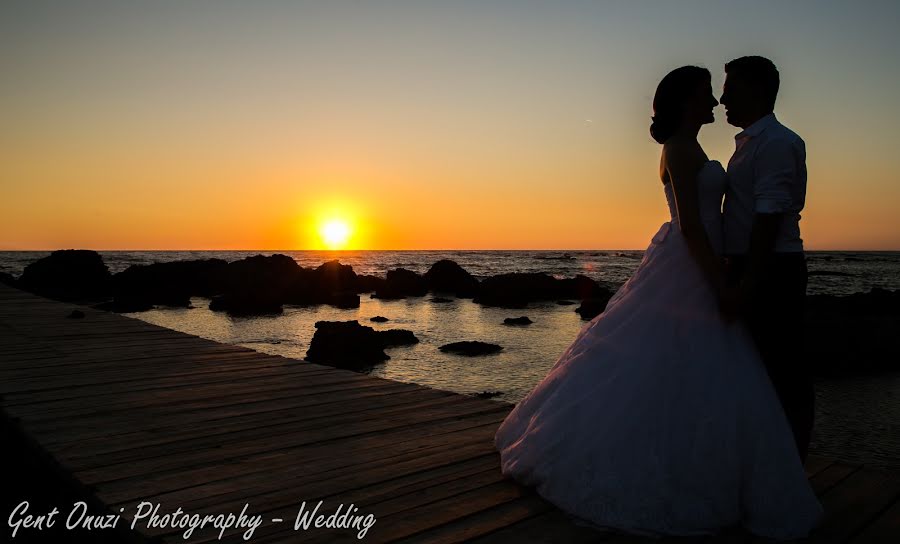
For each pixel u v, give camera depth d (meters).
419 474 3.18
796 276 2.70
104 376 5.45
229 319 23.84
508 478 3.11
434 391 5.02
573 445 2.71
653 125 2.85
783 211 2.55
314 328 21.27
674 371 2.62
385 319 23.44
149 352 6.63
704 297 2.71
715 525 2.54
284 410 4.40
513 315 25.89
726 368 2.63
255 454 3.46
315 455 3.46
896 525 2.67
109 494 2.86
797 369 2.79
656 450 2.56
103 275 34.16
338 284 37.41
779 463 2.56
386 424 4.07
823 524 2.67
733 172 2.76
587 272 66.00
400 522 2.62
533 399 3.27
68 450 3.48
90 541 2.87
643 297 2.79
